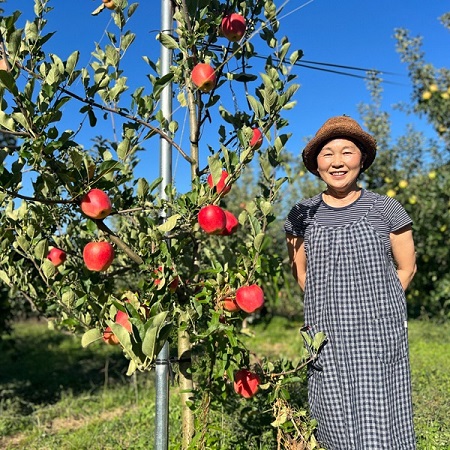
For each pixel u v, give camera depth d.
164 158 2.29
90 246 1.99
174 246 2.07
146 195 2.17
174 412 4.08
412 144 8.91
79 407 5.11
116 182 2.10
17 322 14.67
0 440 4.16
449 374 4.95
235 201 11.03
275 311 12.23
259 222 2.06
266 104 1.98
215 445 2.24
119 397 5.32
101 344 9.43
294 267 2.52
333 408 2.18
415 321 9.43
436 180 8.05
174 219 1.96
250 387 2.21
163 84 2.05
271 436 2.83
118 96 2.15
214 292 2.06
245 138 1.94
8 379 6.57
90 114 2.10
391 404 2.13
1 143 4.64
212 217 1.87
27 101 1.70
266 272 2.14
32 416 4.78
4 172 1.67
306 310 2.33
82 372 7.07
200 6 2.14
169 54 2.29
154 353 1.40
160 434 2.20
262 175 2.13
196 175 2.25
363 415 2.12
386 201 2.26
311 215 2.37
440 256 8.15
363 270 2.19
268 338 9.13
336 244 2.24
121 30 2.22
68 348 9.62
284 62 2.29
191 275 2.29
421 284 8.94
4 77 1.60
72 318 2.23
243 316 2.21
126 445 3.66
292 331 10.16
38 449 3.79
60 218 2.51
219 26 2.21
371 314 2.16
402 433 2.14
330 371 2.20
